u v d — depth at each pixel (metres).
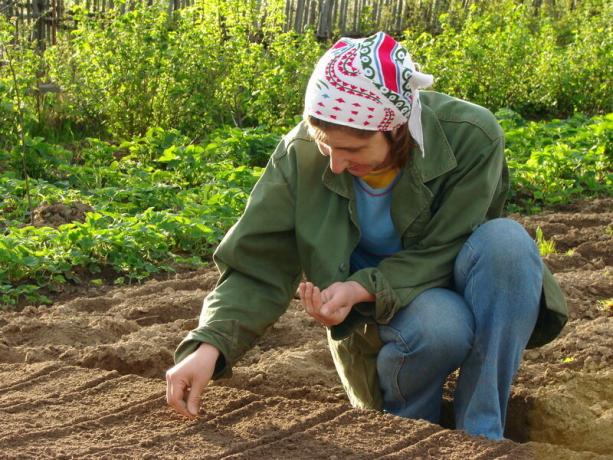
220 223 5.68
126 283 4.93
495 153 2.59
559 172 7.22
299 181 2.61
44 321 3.87
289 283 2.70
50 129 8.32
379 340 2.74
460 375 2.69
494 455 2.48
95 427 2.66
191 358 2.50
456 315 2.57
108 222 5.39
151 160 7.52
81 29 8.46
